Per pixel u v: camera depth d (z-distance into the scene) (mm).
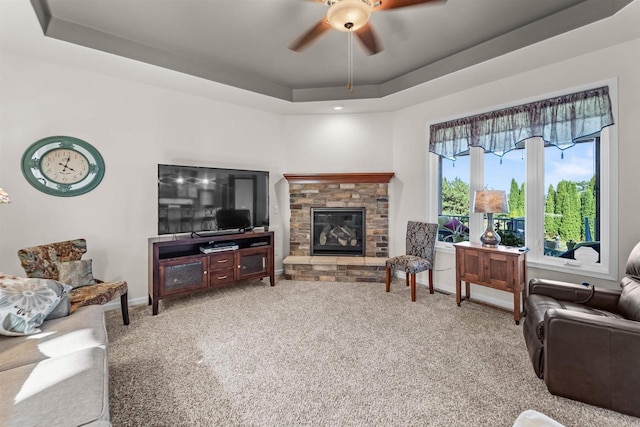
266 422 1595
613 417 1614
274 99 3980
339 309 3213
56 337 1642
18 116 2805
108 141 3252
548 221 3082
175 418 1620
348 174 4480
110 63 2951
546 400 1757
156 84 3480
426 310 3191
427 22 2545
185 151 3773
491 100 3389
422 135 4152
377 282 4234
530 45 2570
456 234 3914
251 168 4363
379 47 2746
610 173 2596
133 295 3424
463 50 3035
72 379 1242
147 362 2170
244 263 3805
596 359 1668
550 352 1785
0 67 2727
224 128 4098
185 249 3662
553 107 2906
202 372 2049
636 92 2463
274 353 2301
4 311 1660
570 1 2273
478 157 3617
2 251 2768
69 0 2266
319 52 3086
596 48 2613
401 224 4465
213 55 3164
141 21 2545
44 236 2938
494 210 3057
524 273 3025
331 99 4027
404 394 1819
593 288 2252
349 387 1890
